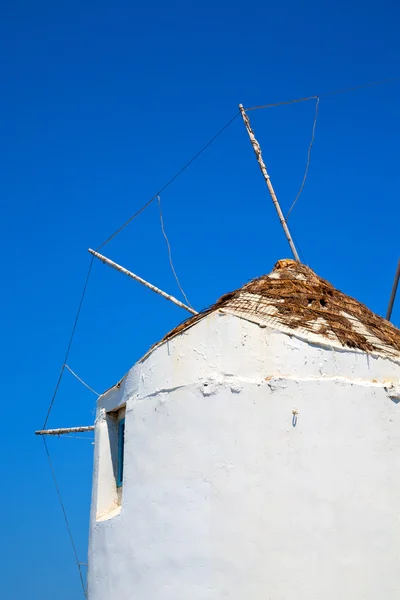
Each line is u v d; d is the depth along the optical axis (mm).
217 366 9555
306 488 9008
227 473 9102
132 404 10164
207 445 9273
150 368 10070
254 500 8969
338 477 9102
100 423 11211
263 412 9250
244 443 9164
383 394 9555
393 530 9133
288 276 10914
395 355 10102
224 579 8797
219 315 9789
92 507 10828
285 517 8914
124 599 9445
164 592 9062
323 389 9359
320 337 9703
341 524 8969
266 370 9453
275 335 9617
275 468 9062
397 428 9500
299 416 9234
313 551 8828
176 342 9906
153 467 9586
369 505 9109
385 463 9320
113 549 9789
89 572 10359
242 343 9586
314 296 10500
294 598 8672
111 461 11000
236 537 8883
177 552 9086
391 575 8977
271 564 8766
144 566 9312
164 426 9641
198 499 9148
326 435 9211
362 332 10203
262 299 10250
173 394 9680
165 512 9312
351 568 8859
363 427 9352
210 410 9375
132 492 9742
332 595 8727
